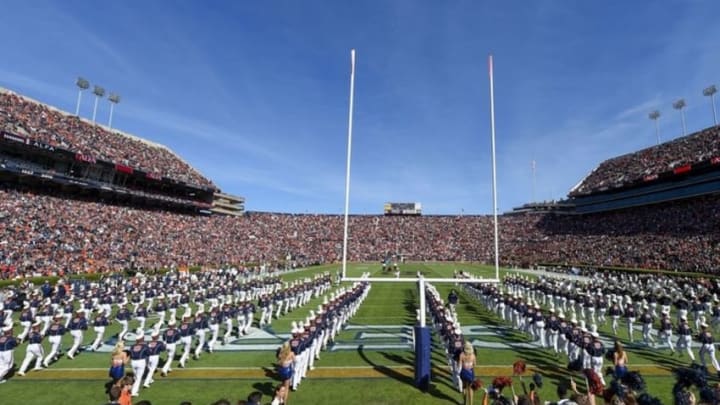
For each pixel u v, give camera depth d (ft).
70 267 95.40
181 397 28.50
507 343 44.21
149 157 177.06
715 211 141.59
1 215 103.76
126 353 29.60
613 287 76.69
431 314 50.90
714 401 19.01
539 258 177.37
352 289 66.08
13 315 58.65
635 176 186.09
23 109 136.87
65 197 138.31
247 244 179.11
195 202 190.29
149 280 87.25
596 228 187.93
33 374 33.53
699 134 183.11
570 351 35.14
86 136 151.84
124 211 147.02
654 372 34.17
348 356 39.09
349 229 241.35
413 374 33.60
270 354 40.14
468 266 177.88
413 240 231.91
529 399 18.79
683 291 76.64
